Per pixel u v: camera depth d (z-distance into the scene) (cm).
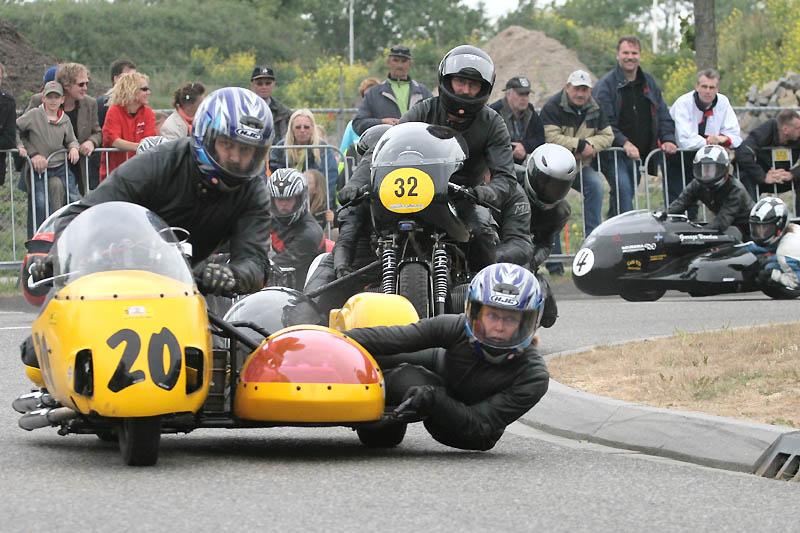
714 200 5503
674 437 2447
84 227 2264
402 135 3033
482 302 2297
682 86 12925
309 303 2755
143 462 2136
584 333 4262
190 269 2269
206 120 2388
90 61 17725
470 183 3381
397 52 5434
